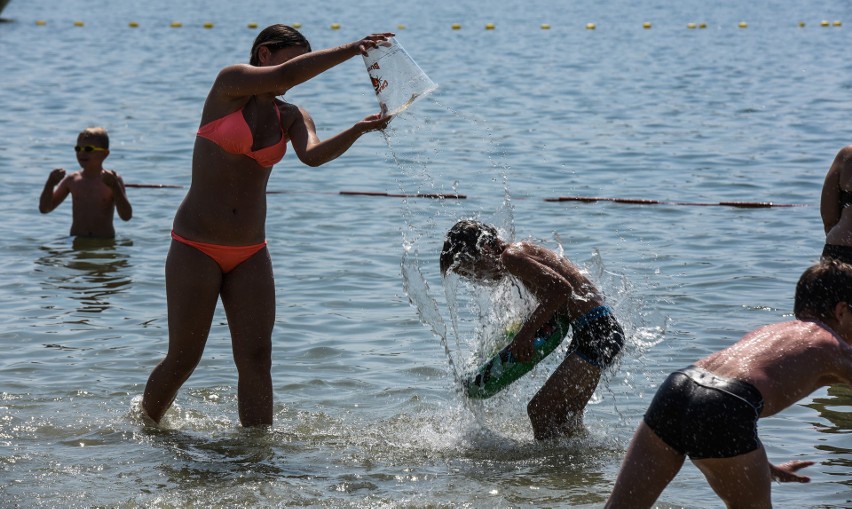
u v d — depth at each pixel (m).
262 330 9.70
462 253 9.93
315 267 15.50
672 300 13.41
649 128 27.73
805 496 8.10
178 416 10.09
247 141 9.16
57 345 12.08
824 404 10.20
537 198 19.86
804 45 50.31
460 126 28.11
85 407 10.21
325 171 22.72
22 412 10.03
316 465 8.88
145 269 15.52
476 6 80.69
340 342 12.33
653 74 39.97
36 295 14.10
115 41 54.16
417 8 78.50
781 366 7.05
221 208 9.36
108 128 28.28
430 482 8.49
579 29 61.06
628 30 60.41
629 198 19.80
